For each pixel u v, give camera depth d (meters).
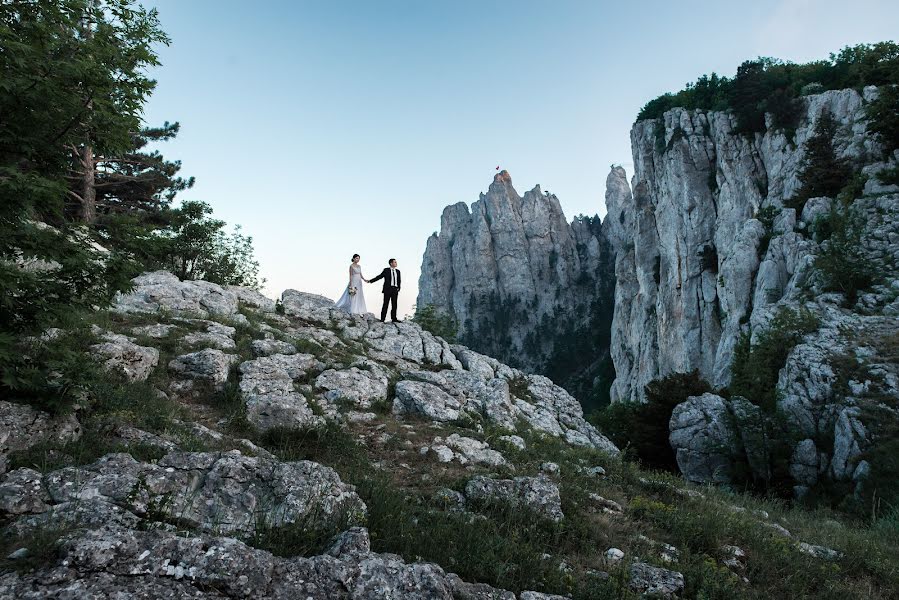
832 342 32.62
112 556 4.04
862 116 60.41
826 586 7.57
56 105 6.39
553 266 192.12
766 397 30.70
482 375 19.41
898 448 23.12
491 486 8.37
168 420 7.95
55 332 9.32
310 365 13.88
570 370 164.62
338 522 5.83
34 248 6.00
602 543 7.58
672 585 6.32
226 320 15.16
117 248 7.07
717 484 28.39
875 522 15.36
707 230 80.56
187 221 24.52
